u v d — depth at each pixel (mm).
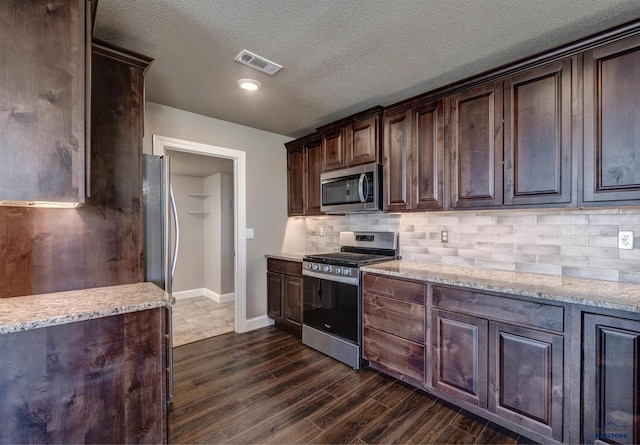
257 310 3652
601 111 1660
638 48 1550
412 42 1860
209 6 1544
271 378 2467
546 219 2152
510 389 1768
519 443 1732
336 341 2779
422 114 2492
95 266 1774
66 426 1286
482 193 2137
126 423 1423
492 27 1712
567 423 1578
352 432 1828
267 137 3729
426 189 2461
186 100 2754
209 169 4766
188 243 5273
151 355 1493
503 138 2035
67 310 1333
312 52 1974
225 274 4930
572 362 1560
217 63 2111
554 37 1812
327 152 3289
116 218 1835
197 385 2361
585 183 1716
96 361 1353
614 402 1453
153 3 1517
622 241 1860
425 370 2160
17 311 1312
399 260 2949
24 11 1312
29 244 1604
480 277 2074
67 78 1396
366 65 2143
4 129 1272
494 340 1824
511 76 1999
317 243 3957
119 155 1837
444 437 1783
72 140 1405
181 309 4496
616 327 1439
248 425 1894
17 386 1193
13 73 1290
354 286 2633
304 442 1747
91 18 1525
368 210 2824
